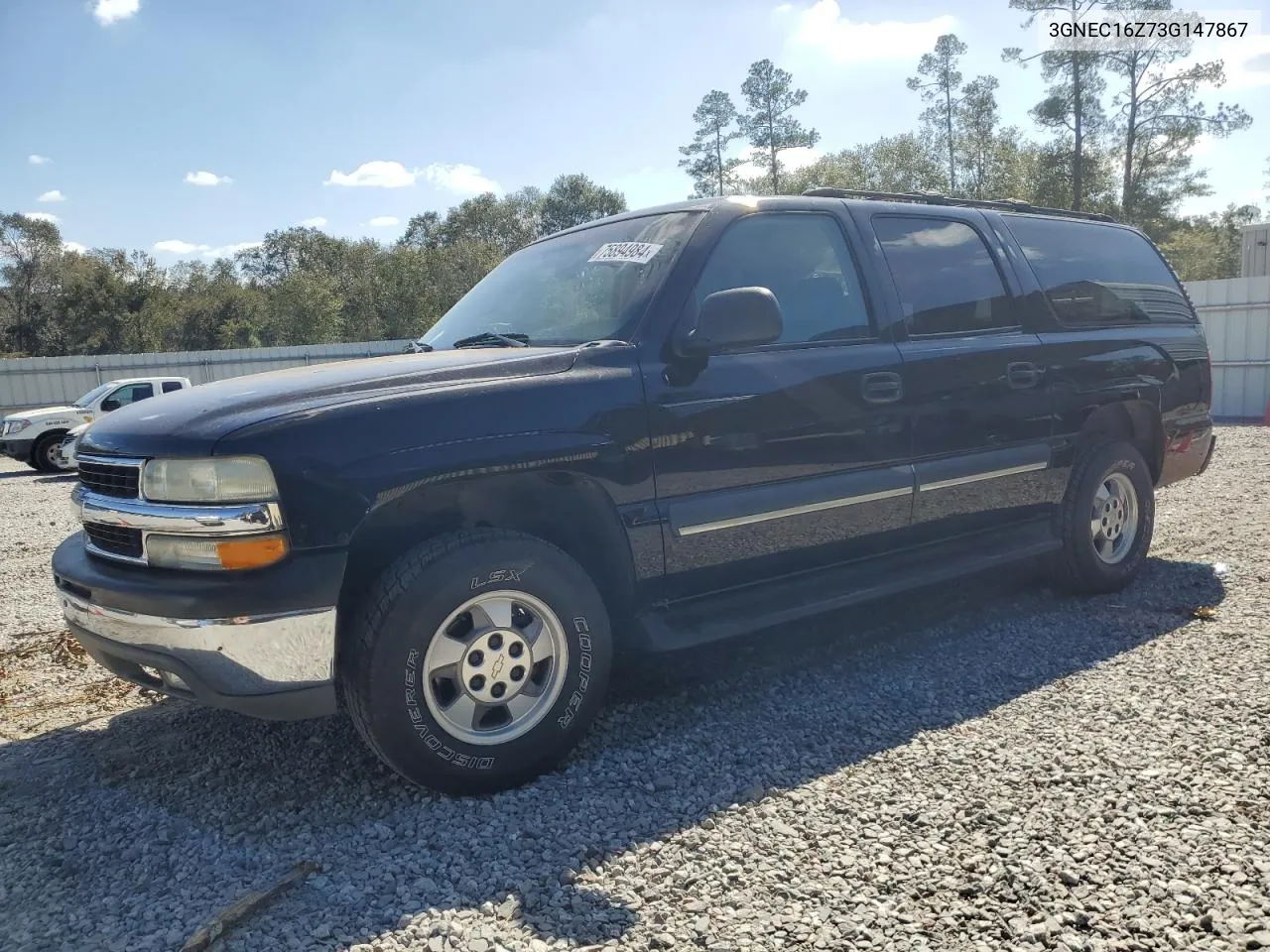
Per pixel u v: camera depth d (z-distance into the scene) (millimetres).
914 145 56719
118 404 17703
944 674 3930
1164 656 4023
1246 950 2084
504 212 83625
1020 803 2771
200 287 71125
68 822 2920
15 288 62250
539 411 3033
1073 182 43125
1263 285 17094
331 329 59906
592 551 3408
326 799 2996
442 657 2881
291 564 2652
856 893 2350
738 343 3254
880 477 3891
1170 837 2553
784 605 3650
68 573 2984
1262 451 10961
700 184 55719
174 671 2736
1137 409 5180
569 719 3107
